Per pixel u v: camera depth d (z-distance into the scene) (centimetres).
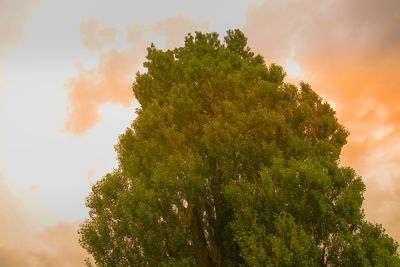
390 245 1061
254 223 1203
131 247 1362
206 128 1536
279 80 1775
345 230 1120
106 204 1461
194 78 1964
